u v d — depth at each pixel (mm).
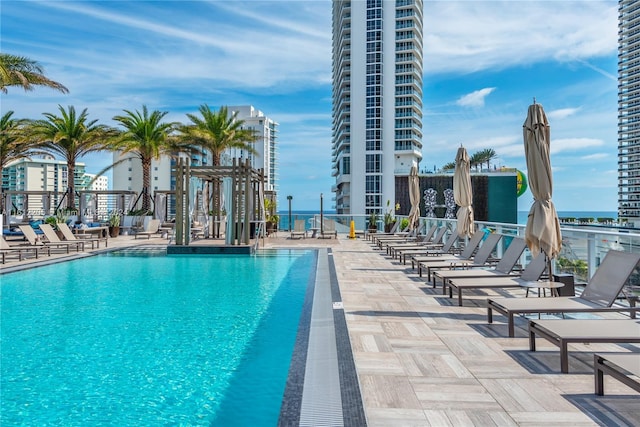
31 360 4578
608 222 76875
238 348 4945
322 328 5273
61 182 50781
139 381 4039
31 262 11922
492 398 3234
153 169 65438
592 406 3082
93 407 3533
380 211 67625
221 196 20531
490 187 57062
